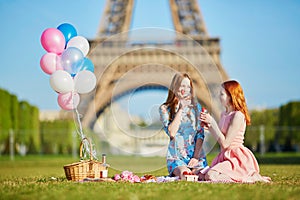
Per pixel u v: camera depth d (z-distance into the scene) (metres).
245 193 5.91
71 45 8.89
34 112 37.94
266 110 41.12
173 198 5.54
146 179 8.17
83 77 8.73
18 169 16.81
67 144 37.34
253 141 34.56
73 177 8.04
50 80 8.53
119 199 5.56
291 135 34.91
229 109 8.29
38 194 6.14
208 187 6.48
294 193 6.03
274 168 14.95
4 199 5.96
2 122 33.34
